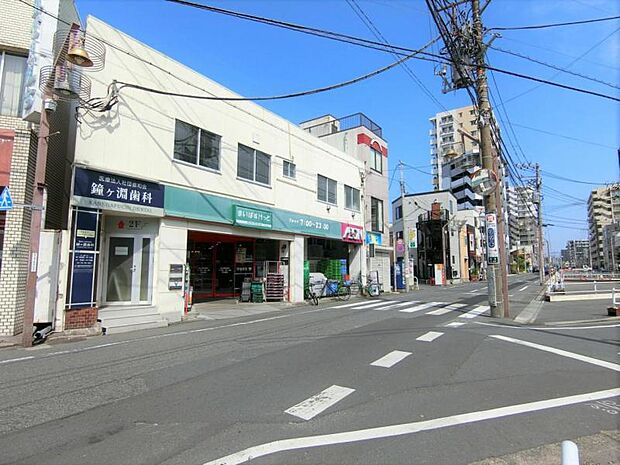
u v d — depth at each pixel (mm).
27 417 4570
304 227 19859
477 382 5969
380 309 15992
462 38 12133
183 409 4828
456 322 12281
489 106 13961
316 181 21438
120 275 12367
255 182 17047
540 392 5520
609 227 68312
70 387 5645
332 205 22656
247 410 4801
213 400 5137
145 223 12789
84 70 10867
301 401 5117
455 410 4840
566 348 8375
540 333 10273
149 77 12812
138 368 6656
